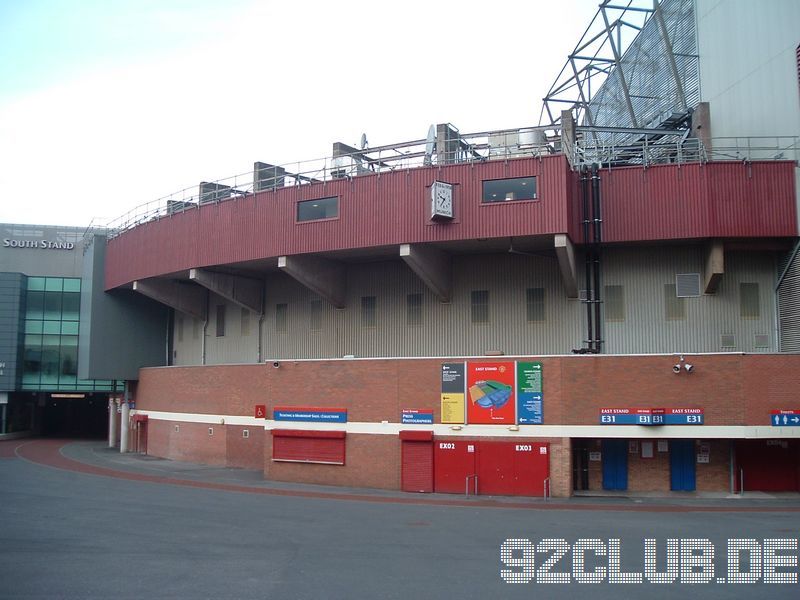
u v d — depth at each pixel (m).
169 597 13.66
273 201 38.22
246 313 46.03
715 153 34.25
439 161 34.97
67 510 24.84
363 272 40.12
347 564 16.33
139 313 56.22
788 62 32.34
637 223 33.34
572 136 34.84
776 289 34.00
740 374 29.09
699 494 30.14
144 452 52.28
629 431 29.52
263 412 40.16
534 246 34.84
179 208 46.41
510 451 30.61
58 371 66.12
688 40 39.91
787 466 30.70
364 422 33.22
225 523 22.17
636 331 34.72
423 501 28.39
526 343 35.97
